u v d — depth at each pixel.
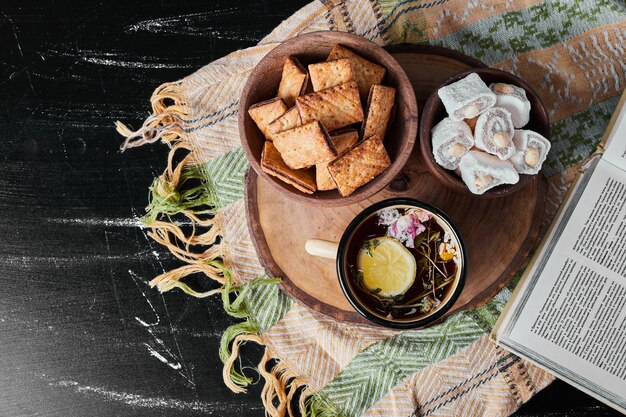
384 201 0.58
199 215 0.71
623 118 0.62
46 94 0.73
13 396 0.73
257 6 0.72
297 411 0.71
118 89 0.72
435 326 0.67
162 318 0.72
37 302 0.73
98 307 0.73
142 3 0.72
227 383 0.70
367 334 0.68
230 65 0.70
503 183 0.56
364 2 0.68
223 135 0.69
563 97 0.67
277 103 0.57
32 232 0.73
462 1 0.67
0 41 0.73
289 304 0.68
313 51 0.59
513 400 0.67
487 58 0.67
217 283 0.71
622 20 0.66
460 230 0.63
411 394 0.68
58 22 0.73
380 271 0.61
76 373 0.73
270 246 0.65
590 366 0.64
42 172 0.73
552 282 0.63
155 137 0.71
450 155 0.56
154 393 0.73
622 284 0.63
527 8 0.67
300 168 0.57
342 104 0.56
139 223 0.72
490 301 0.67
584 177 0.63
